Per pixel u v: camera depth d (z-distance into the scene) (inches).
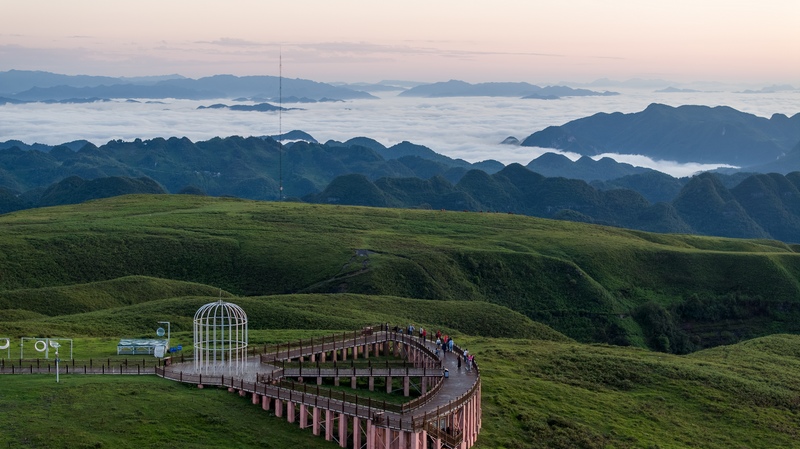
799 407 4694.9
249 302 6722.4
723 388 4803.2
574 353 5221.5
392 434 3051.2
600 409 4247.0
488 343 5590.6
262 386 3408.0
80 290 7790.4
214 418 3243.1
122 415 3159.5
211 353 4301.2
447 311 7854.3
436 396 3459.6
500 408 3951.8
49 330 5255.9
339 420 3193.9
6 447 2817.4
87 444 2908.5
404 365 4301.2
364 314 7091.5
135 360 3993.6
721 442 4121.6
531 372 4714.6
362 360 4471.0
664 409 4424.2
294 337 5113.2
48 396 3257.9
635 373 4896.7
